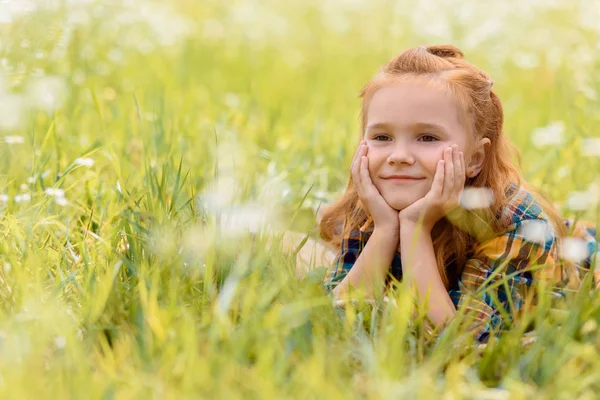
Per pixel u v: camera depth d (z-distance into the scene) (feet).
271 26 32.07
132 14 23.62
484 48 24.29
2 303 9.24
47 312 8.14
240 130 17.67
